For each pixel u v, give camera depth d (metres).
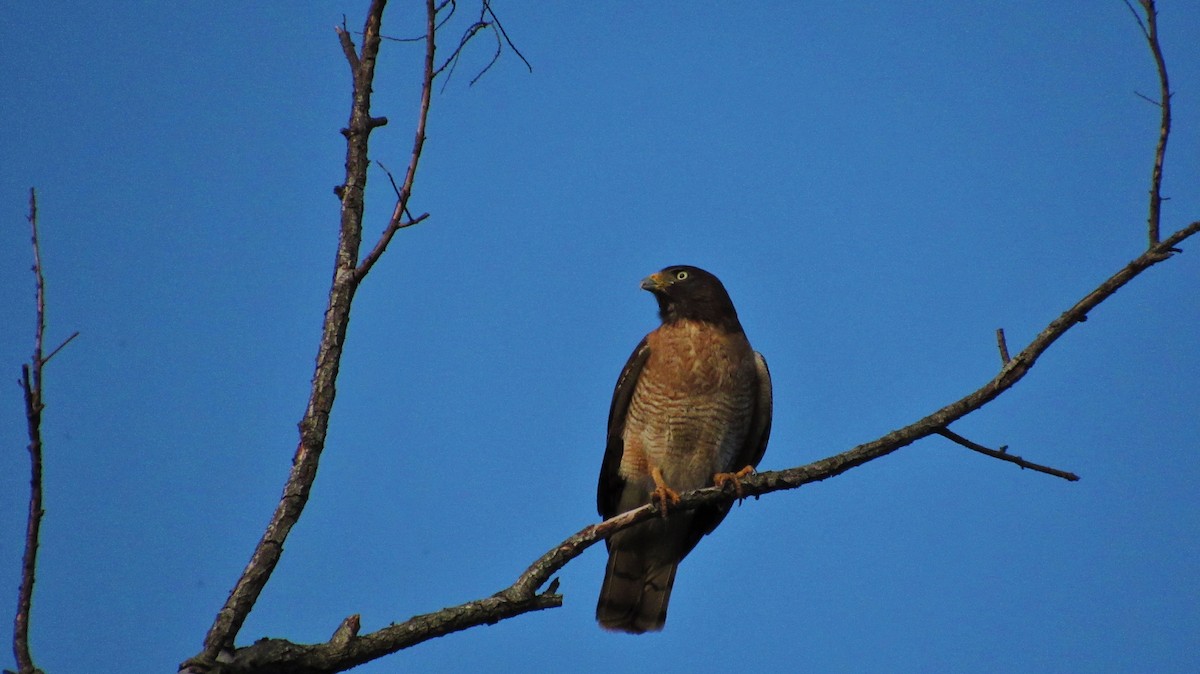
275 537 8.49
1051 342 10.08
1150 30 9.14
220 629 8.27
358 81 9.42
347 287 9.03
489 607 9.45
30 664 7.13
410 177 9.09
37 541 7.32
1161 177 9.38
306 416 8.81
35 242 7.60
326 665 8.75
